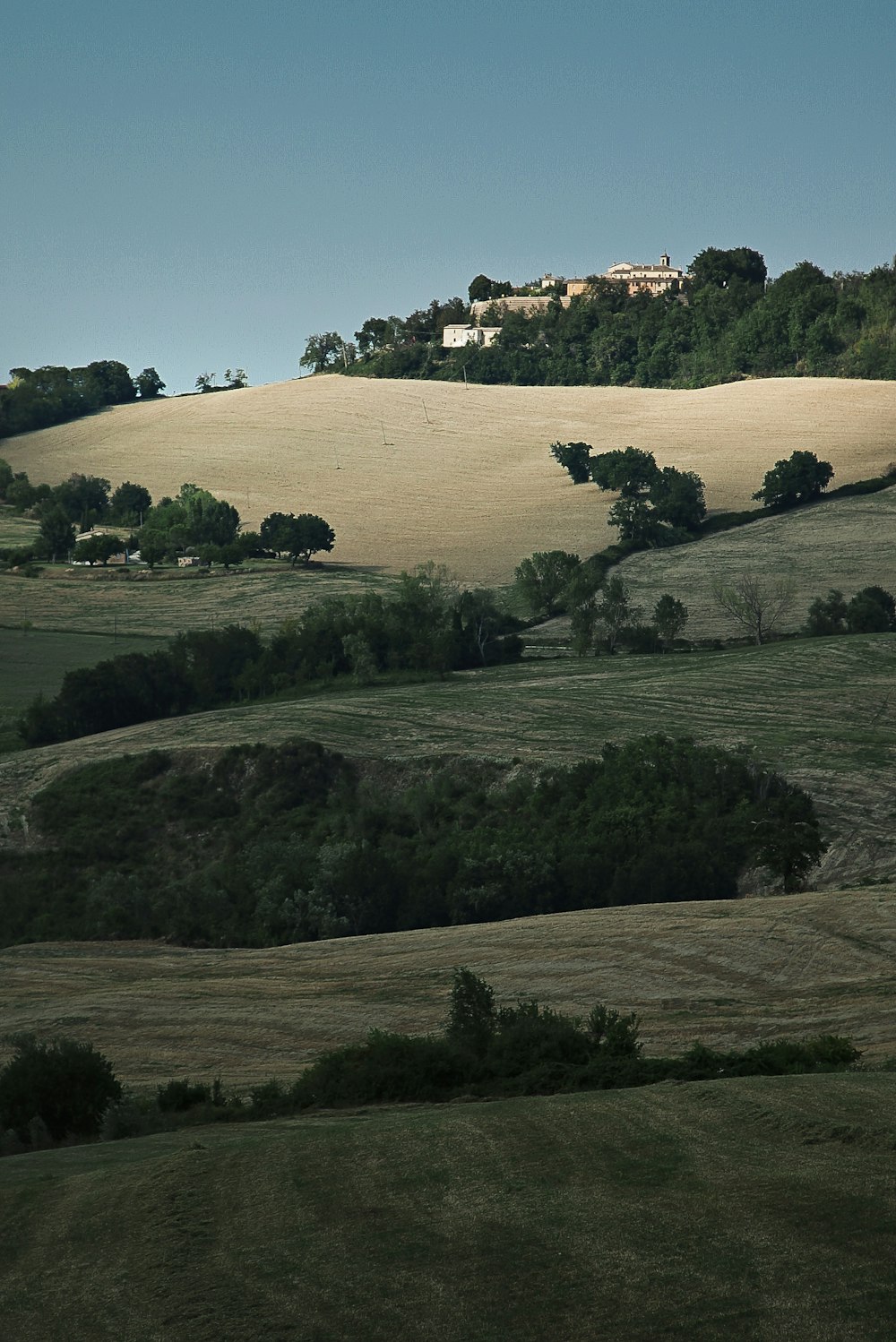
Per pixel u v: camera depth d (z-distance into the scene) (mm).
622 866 192750
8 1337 43500
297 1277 44156
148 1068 116250
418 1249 45000
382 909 193000
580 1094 65688
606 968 130375
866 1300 36844
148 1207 53719
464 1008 98000
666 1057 98000
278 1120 83312
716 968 126562
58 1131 91312
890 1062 79625
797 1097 57562
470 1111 63594
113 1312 44062
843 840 199625
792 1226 42094
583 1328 37875
